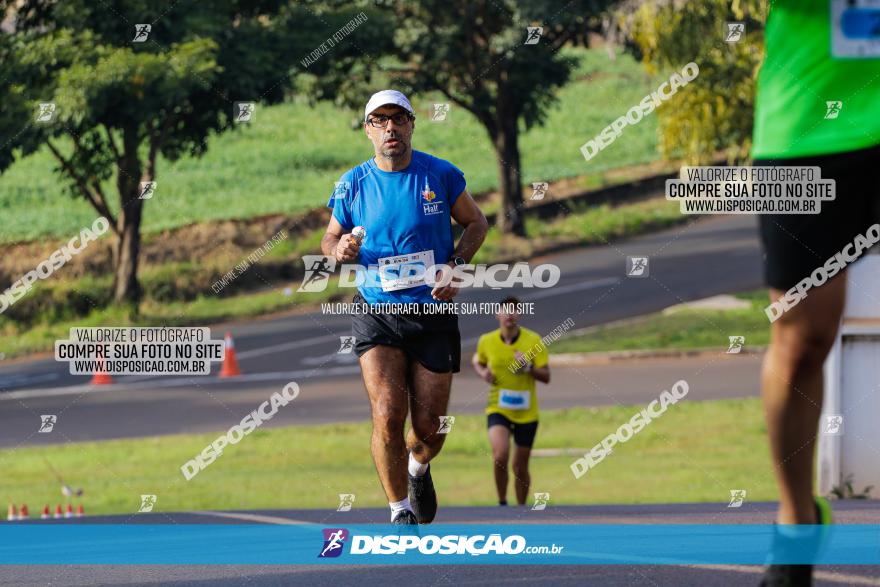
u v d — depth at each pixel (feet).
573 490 87.56
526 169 264.72
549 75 187.93
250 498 86.53
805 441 22.27
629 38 144.46
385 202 42.98
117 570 41.50
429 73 181.98
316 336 179.11
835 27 21.79
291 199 254.88
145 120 158.61
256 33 165.68
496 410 76.18
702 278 194.39
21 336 189.78
